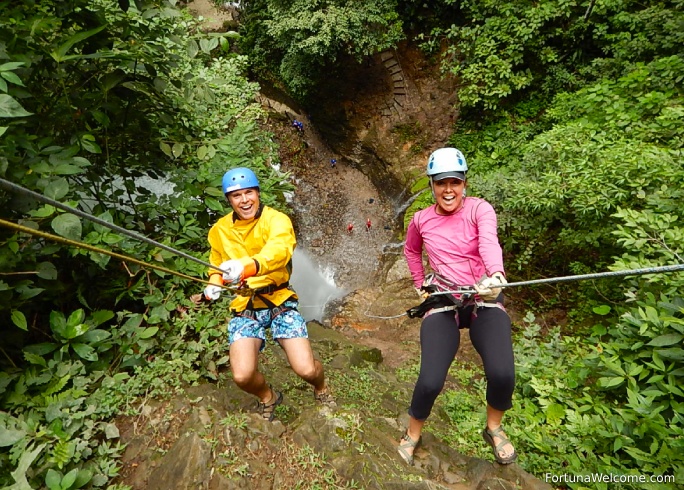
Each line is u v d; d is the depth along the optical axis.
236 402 3.05
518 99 8.57
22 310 3.23
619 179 4.61
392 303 6.88
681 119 5.25
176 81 3.71
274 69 10.86
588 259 5.70
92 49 3.19
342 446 2.60
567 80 7.98
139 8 3.18
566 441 3.33
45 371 2.95
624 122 5.52
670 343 3.38
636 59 6.93
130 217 3.59
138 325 3.32
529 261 6.12
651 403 3.35
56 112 3.25
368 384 3.94
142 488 2.49
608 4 7.46
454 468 2.79
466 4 8.96
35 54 2.84
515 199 5.30
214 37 3.59
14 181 2.61
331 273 8.31
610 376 3.76
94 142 3.30
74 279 3.42
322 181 10.34
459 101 9.23
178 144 3.81
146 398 2.96
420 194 8.73
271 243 2.51
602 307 4.83
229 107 6.05
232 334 2.68
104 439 2.74
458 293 2.49
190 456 2.46
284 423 3.02
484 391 4.36
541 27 8.17
